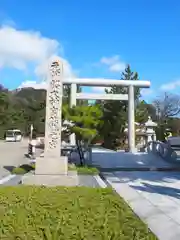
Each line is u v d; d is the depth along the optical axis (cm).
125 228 449
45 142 980
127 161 1778
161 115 5031
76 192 688
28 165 1333
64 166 937
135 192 816
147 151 2358
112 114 3209
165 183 1009
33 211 528
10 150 2620
